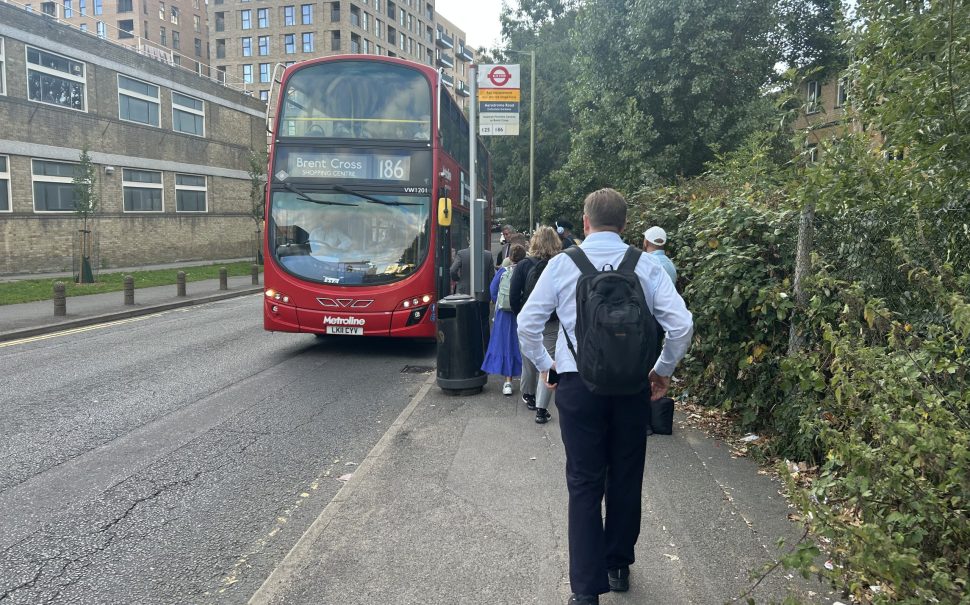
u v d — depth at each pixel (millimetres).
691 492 4289
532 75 31781
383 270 10172
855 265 4512
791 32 21281
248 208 40719
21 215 24859
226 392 7914
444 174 10758
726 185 7918
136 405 7266
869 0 3941
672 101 16906
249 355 10531
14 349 11047
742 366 5062
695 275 6086
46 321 13734
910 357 2885
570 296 2947
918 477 2646
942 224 4035
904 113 3740
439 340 7332
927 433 2436
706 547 3531
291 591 3148
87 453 5594
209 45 85250
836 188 3959
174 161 33781
